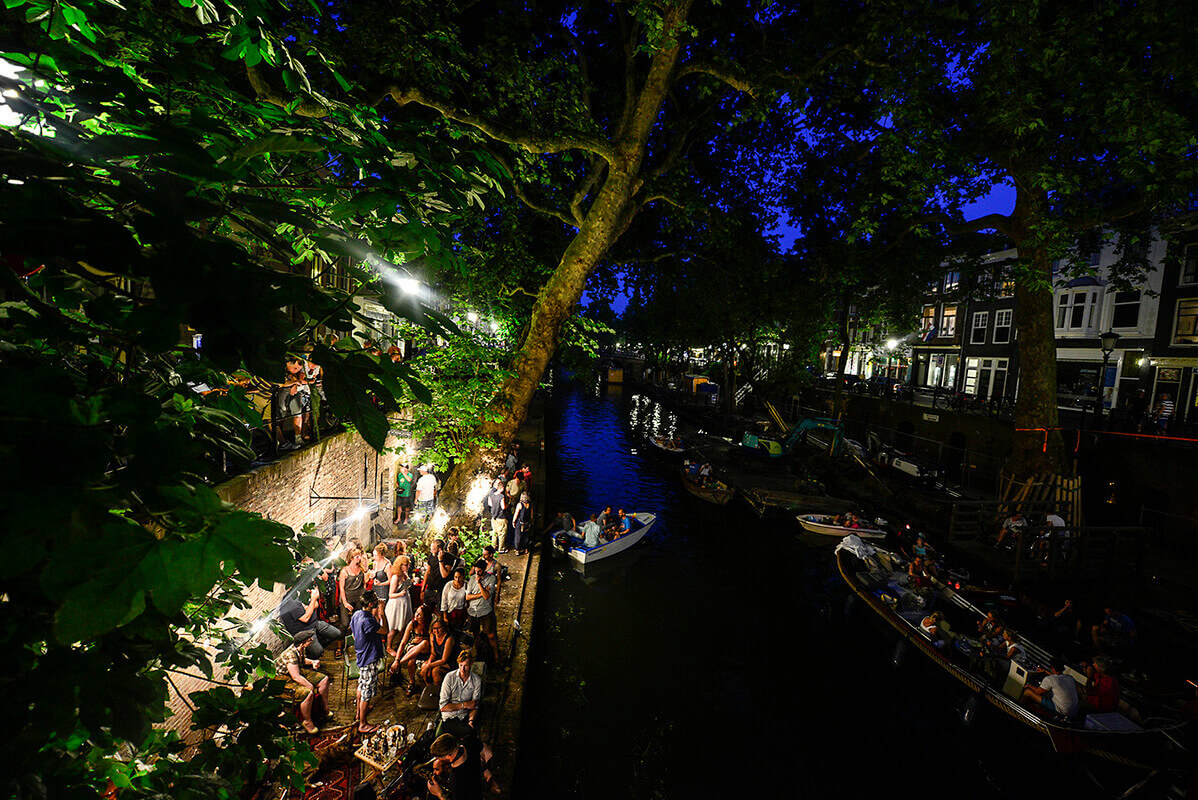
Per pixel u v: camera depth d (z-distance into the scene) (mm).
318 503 8766
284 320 1242
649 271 17891
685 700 9969
